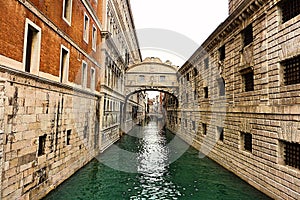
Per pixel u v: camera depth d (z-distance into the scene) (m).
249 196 8.69
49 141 8.51
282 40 8.23
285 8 8.40
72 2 10.94
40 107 7.84
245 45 11.43
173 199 8.46
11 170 6.18
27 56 7.66
